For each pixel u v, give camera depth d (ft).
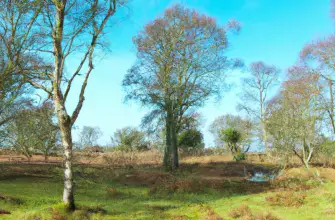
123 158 101.04
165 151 85.71
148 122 92.43
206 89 86.69
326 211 33.65
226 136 103.35
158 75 85.20
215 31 84.58
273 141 63.57
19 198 36.50
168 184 51.16
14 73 36.17
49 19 34.17
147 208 36.96
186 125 115.85
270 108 71.77
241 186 52.03
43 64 40.11
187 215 34.19
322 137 62.54
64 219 28.25
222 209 36.81
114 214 32.48
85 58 34.45
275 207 37.14
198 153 118.73
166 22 84.89
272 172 69.82
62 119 31.99
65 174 31.65
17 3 32.96
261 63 122.21
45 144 83.61
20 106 59.36
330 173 61.67
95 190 48.78
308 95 61.98
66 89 32.68
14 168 65.67
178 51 84.17
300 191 46.85
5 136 68.85
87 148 113.60
